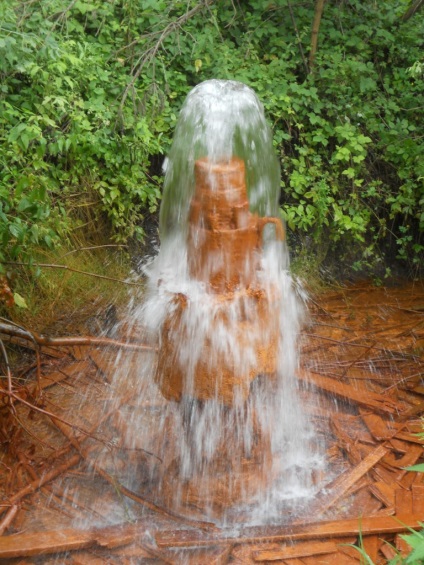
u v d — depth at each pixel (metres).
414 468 2.74
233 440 3.45
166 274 3.44
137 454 3.96
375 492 3.69
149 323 3.73
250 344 3.28
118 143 5.75
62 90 5.70
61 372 4.85
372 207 6.73
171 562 3.19
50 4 5.86
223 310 3.22
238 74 6.30
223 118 3.21
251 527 3.41
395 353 5.25
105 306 5.59
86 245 5.91
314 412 4.42
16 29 5.40
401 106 6.77
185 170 3.30
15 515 3.49
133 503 3.59
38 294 5.42
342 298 6.27
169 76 6.21
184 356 3.29
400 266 6.86
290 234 6.51
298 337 5.43
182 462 3.56
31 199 4.52
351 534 3.36
